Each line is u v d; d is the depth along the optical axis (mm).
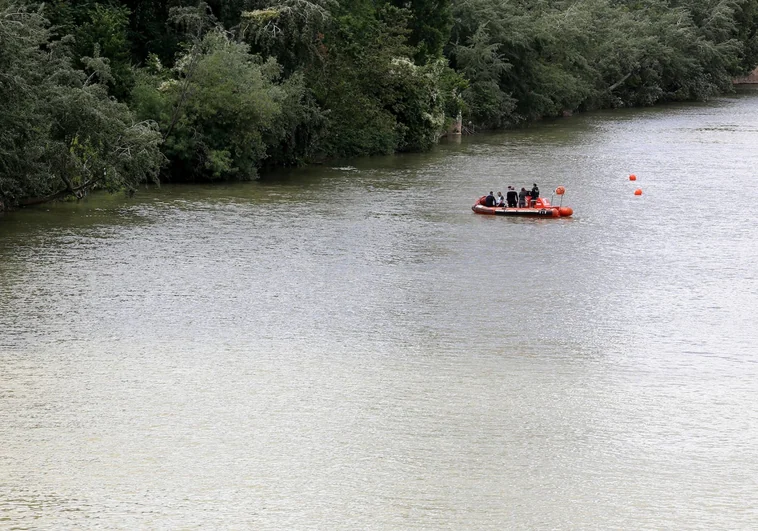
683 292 47375
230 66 74625
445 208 67125
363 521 25641
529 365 37188
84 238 55469
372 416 32125
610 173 82938
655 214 65875
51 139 60938
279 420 31750
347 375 35781
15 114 56500
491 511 26203
